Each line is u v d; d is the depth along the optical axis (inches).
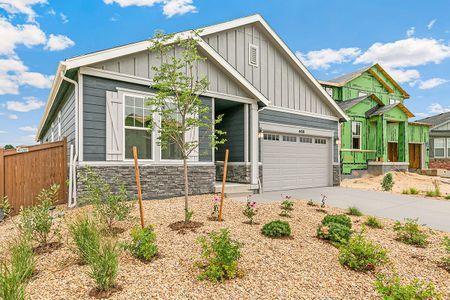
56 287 113.6
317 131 479.8
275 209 265.4
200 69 337.1
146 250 137.9
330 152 505.7
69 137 306.2
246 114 383.9
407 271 146.8
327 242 180.4
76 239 138.3
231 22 388.8
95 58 256.7
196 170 327.9
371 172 714.2
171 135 215.2
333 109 509.7
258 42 426.0
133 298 107.1
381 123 708.7
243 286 119.5
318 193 402.3
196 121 209.9
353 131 711.1
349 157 690.8
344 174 677.9
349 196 380.8
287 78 453.4
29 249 133.0
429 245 189.0
